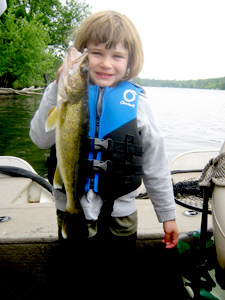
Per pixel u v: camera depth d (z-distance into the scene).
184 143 9.57
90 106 1.60
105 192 1.55
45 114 1.61
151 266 2.23
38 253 2.12
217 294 1.72
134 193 1.71
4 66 27.03
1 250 2.09
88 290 1.75
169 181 1.72
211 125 14.05
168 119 15.98
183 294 1.93
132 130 1.58
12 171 3.63
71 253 1.68
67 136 1.49
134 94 1.65
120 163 1.56
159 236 2.19
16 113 15.05
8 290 2.15
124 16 1.66
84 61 1.47
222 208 1.54
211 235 2.07
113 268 1.70
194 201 2.72
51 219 2.38
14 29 26.84
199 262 1.80
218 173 1.63
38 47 28.06
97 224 1.62
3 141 9.35
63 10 35.06
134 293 2.23
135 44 1.65
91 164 1.51
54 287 2.15
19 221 2.34
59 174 1.56
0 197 2.95
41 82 36.66
